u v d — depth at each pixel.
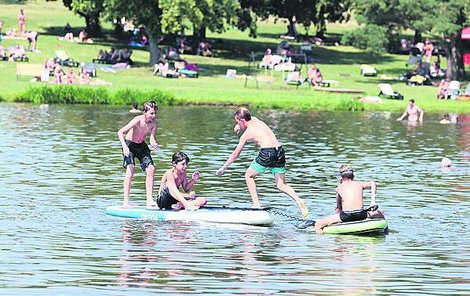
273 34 192.75
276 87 122.00
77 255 33.47
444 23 132.38
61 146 65.06
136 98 101.19
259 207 41.47
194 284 29.80
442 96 118.94
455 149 70.31
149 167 42.38
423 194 48.62
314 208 43.94
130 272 31.20
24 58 131.75
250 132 41.81
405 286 29.95
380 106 106.44
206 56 155.12
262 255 34.16
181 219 40.34
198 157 61.19
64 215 40.91
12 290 28.69
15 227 38.16
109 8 136.00
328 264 32.84
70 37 156.62
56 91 99.75
